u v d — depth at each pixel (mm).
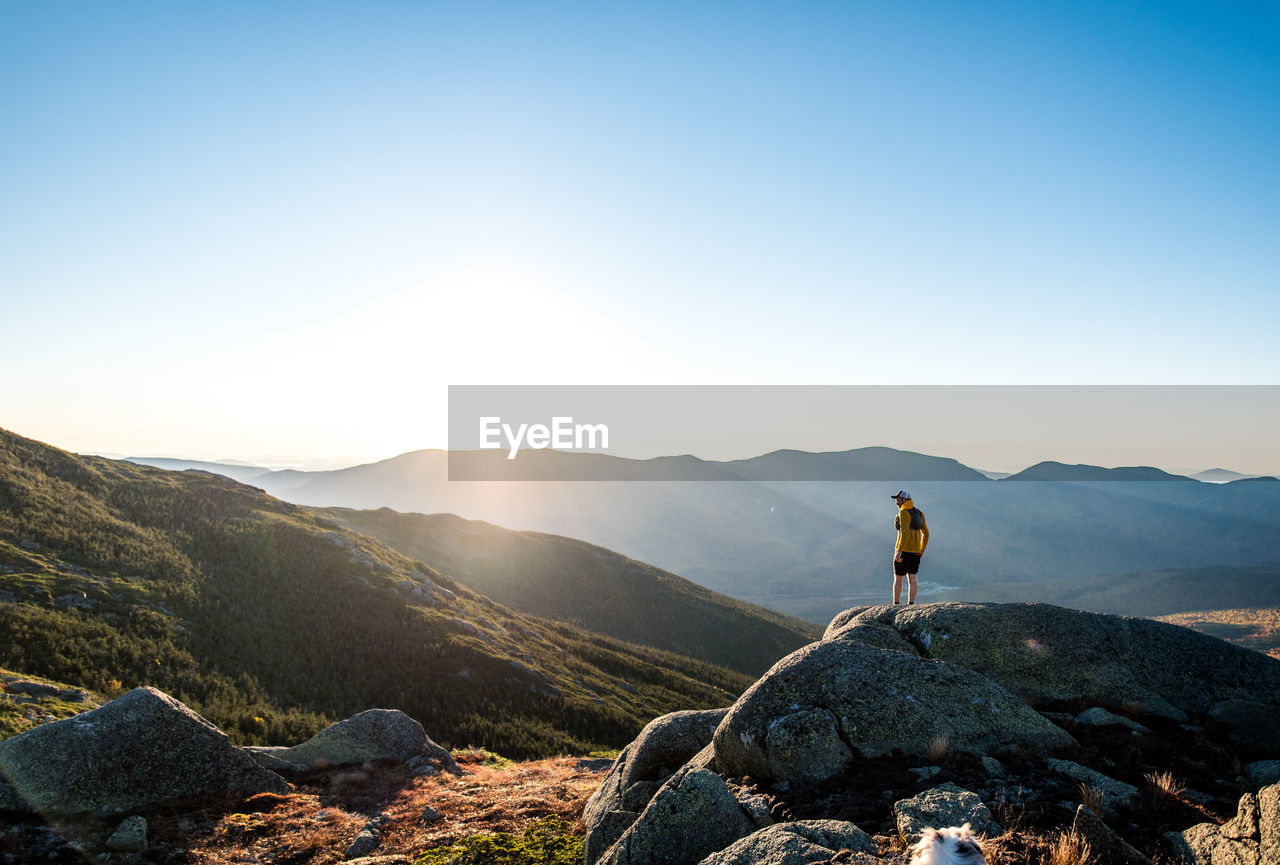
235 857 11703
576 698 64375
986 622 12641
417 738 18781
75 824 12008
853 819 7562
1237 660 11586
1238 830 6184
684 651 138000
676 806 8172
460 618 72875
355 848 11938
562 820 12414
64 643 37188
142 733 13547
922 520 14711
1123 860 6074
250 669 46719
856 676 10188
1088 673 11586
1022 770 8430
